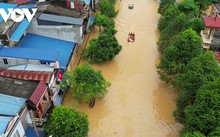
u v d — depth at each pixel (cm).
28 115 3042
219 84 2909
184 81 3388
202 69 3300
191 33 3797
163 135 3516
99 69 4547
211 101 2828
